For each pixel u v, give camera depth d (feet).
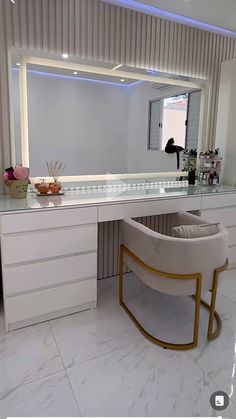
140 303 7.27
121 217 6.91
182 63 9.01
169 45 8.67
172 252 5.17
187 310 6.98
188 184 9.86
